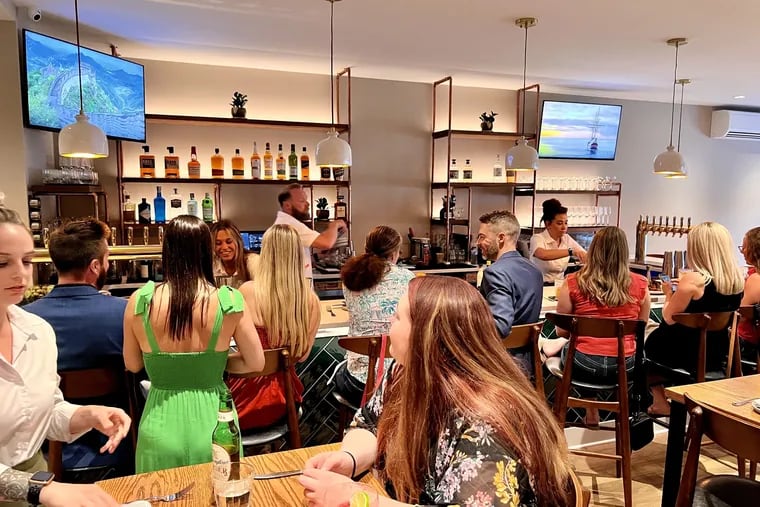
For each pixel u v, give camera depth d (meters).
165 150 5.07
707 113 7.19
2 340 1.31
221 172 5.07
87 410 1.43
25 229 1.29
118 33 4.09
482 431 0.99
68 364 1.93
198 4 3.41
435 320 1.09
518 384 1.09
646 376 2.75
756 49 4.41
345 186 5.51
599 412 3.51
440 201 6.07
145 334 1.74
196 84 5.09
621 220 6.91
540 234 4.94
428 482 1.05
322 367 2.85
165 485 1.32
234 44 4.41
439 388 1.06
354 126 5.65
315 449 1.54
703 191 7.32
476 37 4.13
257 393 2.15
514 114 6.28
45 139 4.18
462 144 6.11
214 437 1.27
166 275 1.76
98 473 2.18
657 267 5.54
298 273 2.22
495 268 2.58
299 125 5.12
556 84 5.95
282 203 4.50
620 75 5.45
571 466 1.13
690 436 1.63
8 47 3.45
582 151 6.42
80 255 1.95
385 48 4.50
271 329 2.20
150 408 1.78
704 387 2.11
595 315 2.71
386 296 2.54
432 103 5.93
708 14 3.55
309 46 4.45
